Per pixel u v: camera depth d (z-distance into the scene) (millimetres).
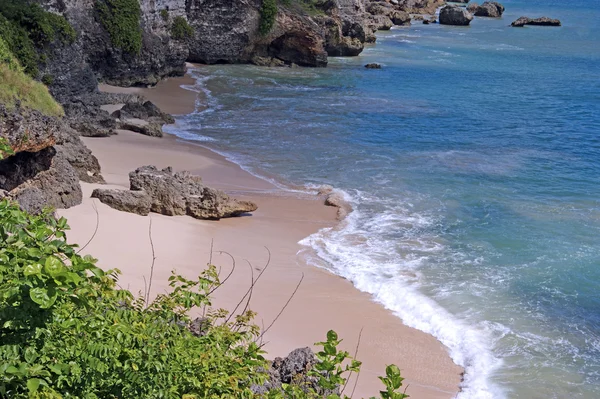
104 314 9438
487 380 17531
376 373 17469
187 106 47406
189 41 62938
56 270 7230
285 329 18969
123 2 50188
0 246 8484
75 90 44750
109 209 24375
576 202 30891
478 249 25453
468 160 37000
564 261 24672
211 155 36094
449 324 20000
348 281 22484
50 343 8023
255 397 9672
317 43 66000
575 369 18219
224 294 20375
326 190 31359
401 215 28750
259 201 29484
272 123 43562
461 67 70250
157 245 22656
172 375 9000
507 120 47125
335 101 51094
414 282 22531
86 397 8109
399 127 43812
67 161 24547
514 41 93562
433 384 17328
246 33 64438
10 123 20797
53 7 45000
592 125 46438
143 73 52594
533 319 20641
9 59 25500
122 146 35656
